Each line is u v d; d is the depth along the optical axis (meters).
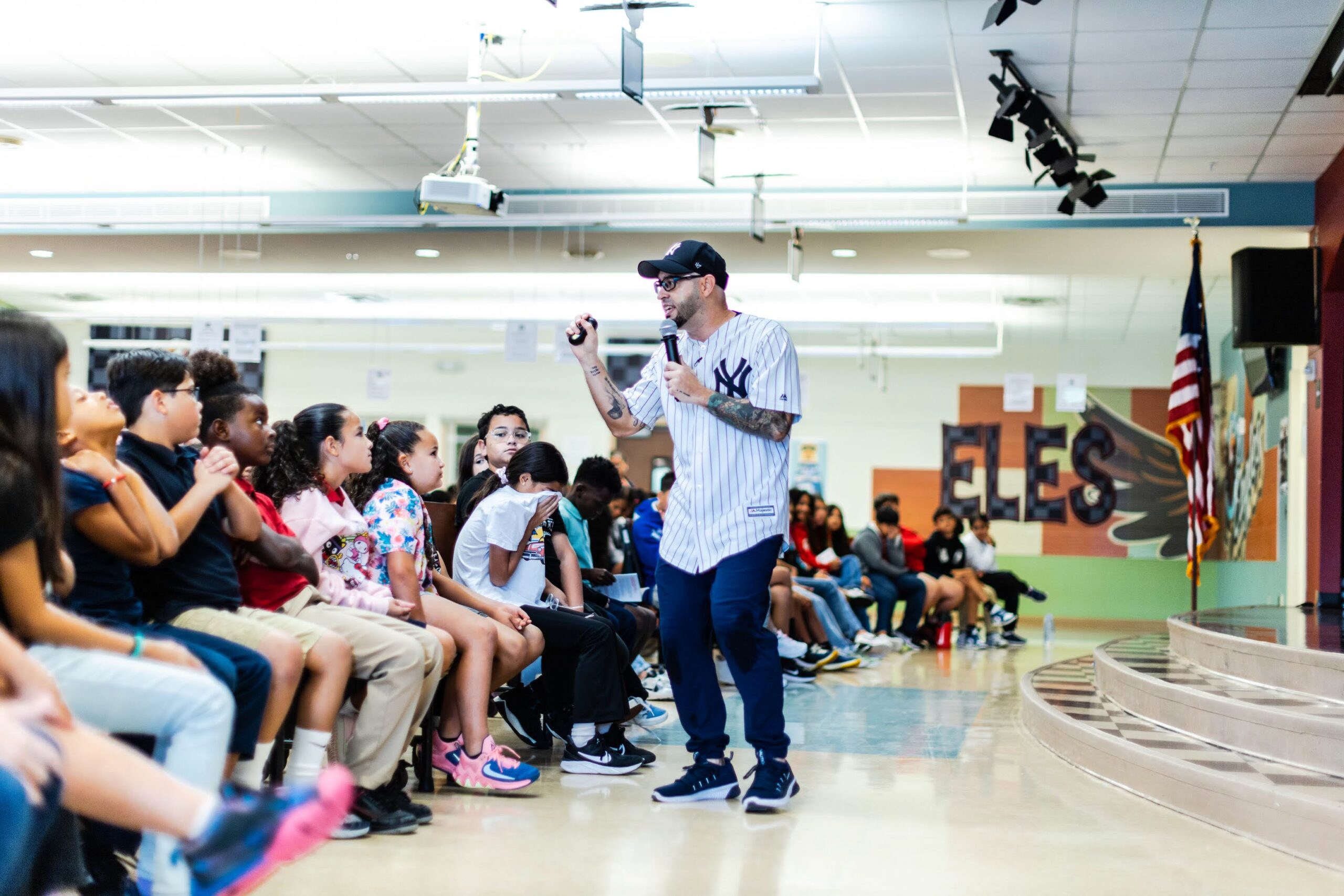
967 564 11.73
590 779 4.05
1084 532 15.47
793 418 3.64
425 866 2.85
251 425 3.18
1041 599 11.96
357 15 6.41
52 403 2.02
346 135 8.43
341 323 14.72
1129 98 7.25
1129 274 10.41
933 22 6.20
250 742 2.60
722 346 3.68
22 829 1.52
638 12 6.02
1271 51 6.46
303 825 1.69
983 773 4.40
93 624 2.21
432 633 3.58
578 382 15.56
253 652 2.63
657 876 2.83
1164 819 3.65
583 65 7.07
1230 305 12.59
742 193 9.45
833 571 10.34
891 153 8.48
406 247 10.20
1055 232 8.98
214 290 13.11
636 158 8.80
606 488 5.37
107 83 7.61
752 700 3.65
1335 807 3.08
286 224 9.47
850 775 4.29
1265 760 3.90
